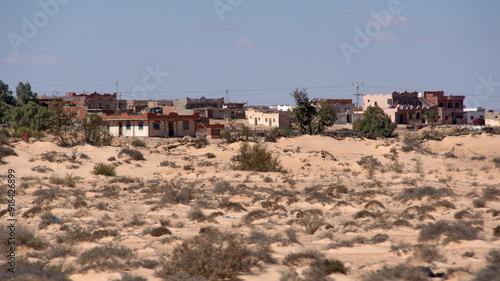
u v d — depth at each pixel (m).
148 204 95.81
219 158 190.62
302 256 45.59
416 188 108.38
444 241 52.47
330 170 170.38
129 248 52.97
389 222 70.12
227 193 111.31
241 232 65.12
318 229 67.75
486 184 127.25
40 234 59.44
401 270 39.12
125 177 141.25
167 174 160.62
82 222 72.00
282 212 83.88
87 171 160.12
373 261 47.03
